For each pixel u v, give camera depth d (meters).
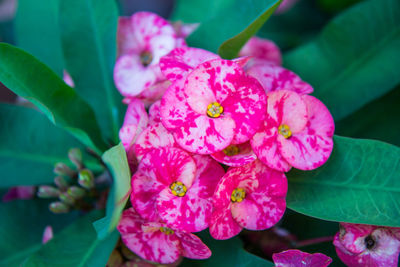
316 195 0.23
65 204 0.26
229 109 0.22
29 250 0.27
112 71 0.27
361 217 0.22
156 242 0.23
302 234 0.27
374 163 0.23
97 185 0.27
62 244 0.24
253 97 0.22
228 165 0.21
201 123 0.22
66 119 0.25
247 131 0.22
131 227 0.23
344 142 0.23
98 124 0.26
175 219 0.21
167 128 0.22
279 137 0.22
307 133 0.23
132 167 0.23
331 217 0.23
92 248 0.23
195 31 0.27
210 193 0.22
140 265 0.24
